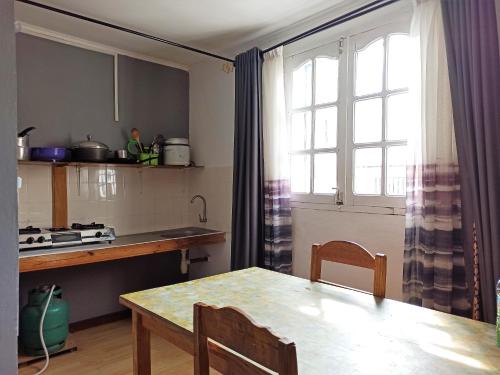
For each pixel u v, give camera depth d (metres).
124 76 3.32
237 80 3.01
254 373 0.90
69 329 3.03
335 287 1.73
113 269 3.29
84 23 2.75
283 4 2.44
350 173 2.50
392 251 2.28
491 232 1.70
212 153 3.53
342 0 2.38
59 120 2.94
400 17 2.26
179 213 3.74
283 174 2.81
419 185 2.03
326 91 2.67
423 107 2.00
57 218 2.93
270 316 1.37
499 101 1.71
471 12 1.78
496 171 1.70
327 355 1.07
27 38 2.78
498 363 1.02
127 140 3.34
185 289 1.69
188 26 2.79
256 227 2.84
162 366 2.47
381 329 1.25
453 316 1.37
